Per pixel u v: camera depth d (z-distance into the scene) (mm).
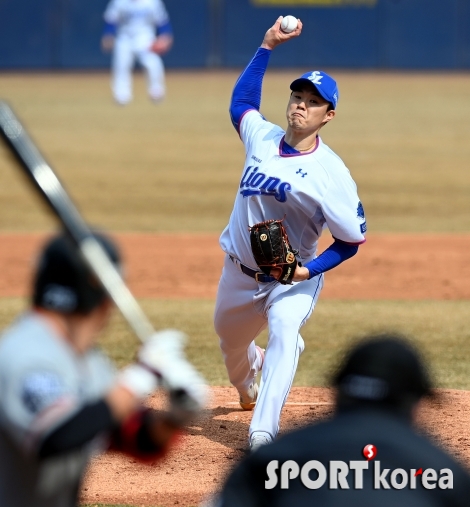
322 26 128750
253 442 17516
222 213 52125
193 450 19609
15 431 8539
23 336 8867
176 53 130875
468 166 68125
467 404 22406
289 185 18516
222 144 77312
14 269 39250
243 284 19391
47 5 127500
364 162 69188
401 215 51594
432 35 129000
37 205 54750
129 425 9695
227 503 8648
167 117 91438
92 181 61438
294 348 18359
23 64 129000
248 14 129375
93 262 9008
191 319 31594
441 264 40625
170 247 43625
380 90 111625
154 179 62500
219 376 25469
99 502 16609
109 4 128000
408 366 8680
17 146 9000
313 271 18484
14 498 8930
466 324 31078
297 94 18719
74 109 95500
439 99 104375
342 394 8805
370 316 32156
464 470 8492
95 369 9609
